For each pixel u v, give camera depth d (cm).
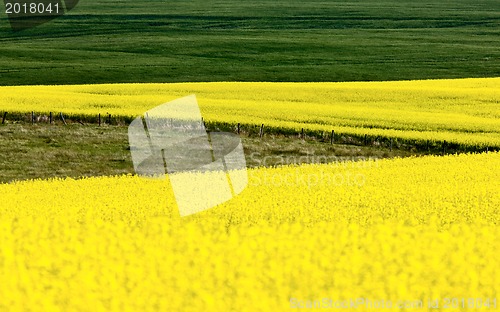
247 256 1703
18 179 4125
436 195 2598
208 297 1502
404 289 1558
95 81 8775
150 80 8875
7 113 5312
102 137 4947
